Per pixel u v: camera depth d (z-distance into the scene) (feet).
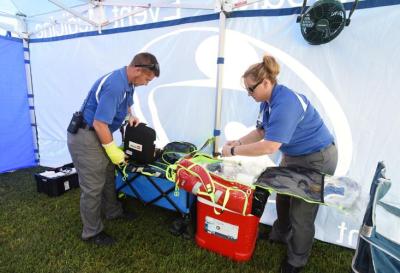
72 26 10.01
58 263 5.79
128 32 8.83
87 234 6.41
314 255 6.45
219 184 5.26
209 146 8.13
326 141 5.22
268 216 7.77
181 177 5.53
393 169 6.07
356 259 3.38
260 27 6.85
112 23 9.08
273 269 5.84
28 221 7.47
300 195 4.54
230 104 7.59
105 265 5.79
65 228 7.14
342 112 6.37
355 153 6.40
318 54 6.37
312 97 6.61
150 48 8.54
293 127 4.53
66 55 10.50
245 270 5.78
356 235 6.71
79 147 5.72
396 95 5.80
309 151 5.24
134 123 7.11
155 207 8.44
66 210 8.13
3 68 10.90
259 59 7.01
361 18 5.82
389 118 5.95
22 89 11.66
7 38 10.78
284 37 6.64
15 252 6.13
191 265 5.91
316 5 5.72
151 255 6.16
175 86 8.36
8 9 10.27
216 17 7.29
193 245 6.59
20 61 11.37
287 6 6.47
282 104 4.50
